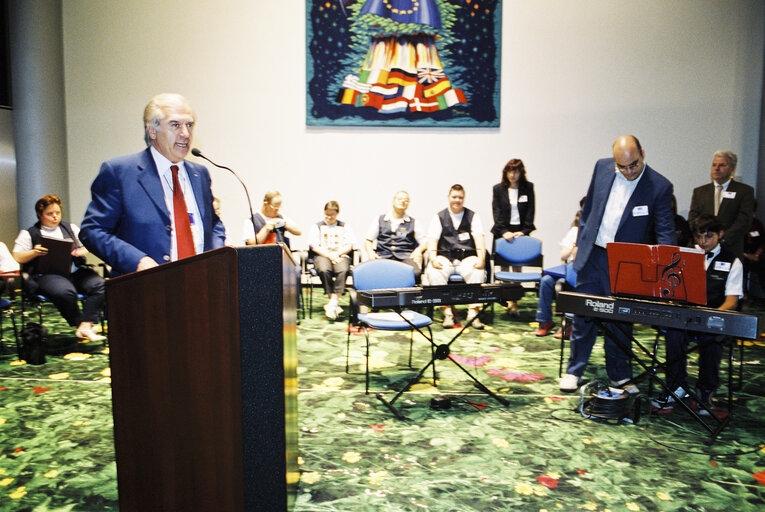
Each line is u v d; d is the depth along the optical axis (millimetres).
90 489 2324
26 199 6414
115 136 6801
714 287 3246
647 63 6711
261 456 1656
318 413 3148
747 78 6707
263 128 6777
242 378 1603
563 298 3033
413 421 3043
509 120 6754
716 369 3152
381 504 2197
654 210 3172
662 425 3020
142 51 6703
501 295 3189
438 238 5477
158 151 2160
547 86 6723
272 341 1672
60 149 6617
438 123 6699
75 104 6746
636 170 3059
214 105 6754
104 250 1996
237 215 6875
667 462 2584
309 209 6875
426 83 6664
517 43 6668
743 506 2213
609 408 3066
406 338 4816
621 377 3371
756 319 2539
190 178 2246
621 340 3332
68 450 2686
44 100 6422
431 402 3246
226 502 1646
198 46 6699
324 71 6625
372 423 3012
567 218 6863
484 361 4156
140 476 1699
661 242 3135
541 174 6820
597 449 2711
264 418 1654
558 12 6637
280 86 6734
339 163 6809
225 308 1585
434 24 6574
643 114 6762
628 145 2992
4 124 6230
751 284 6203
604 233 3283
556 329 5105
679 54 6703
